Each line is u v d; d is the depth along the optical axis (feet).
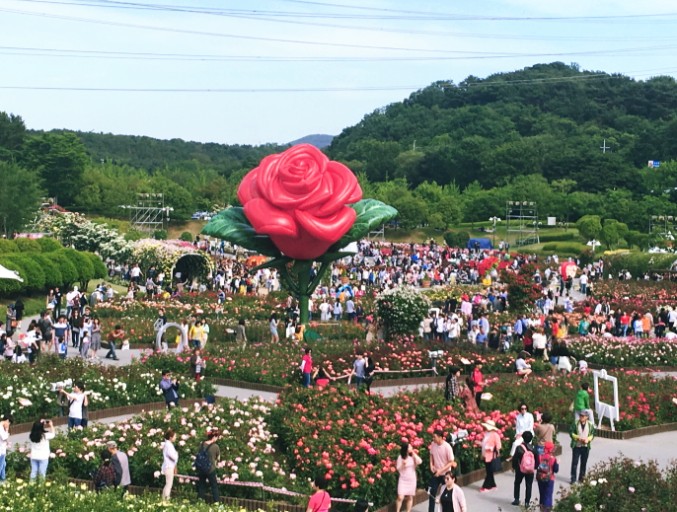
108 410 106.73
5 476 78.38
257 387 127.65
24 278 197.26
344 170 163.02
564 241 443.73
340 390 96.27
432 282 267.80
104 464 74.28
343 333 172.24
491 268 269.23
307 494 76.64
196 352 123.24
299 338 155.22
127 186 467.11
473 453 87.61
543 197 504.02
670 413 113.80
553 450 85.56
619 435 106.63
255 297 204.85
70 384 100.53
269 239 165.17
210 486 77.41
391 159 627.05
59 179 452.35
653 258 285.64
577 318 189.98
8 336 133.80
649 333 183.73
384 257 313.73
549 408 108.88
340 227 159.33
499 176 582.35
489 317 187.73
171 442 75.77
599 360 155.63
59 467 80.23
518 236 472.44
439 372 141.49
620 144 630.74
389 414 90.84
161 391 113.50
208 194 505.25
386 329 165.48
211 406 92.79
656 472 74.90
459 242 422.41
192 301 198.80
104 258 279.90
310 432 85.61
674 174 515.09
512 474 90.02
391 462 78.84
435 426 87.97
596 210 489.67
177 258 238.48
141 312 183.32
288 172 158.81
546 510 74.28
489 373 143.23
